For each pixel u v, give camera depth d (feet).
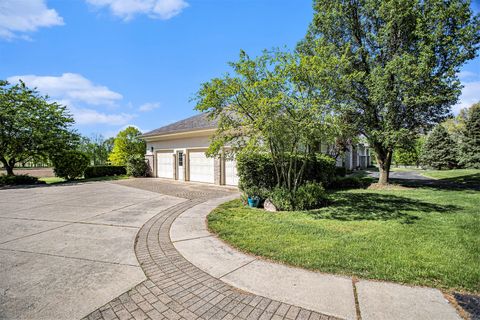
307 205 24.76
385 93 35.17
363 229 17.37
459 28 35.50
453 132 98.68
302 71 20.86
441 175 63.77
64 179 68.80
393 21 36.58
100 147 124.67
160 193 36.88
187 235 17.07
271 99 19.80
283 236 16.03
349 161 87.81
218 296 9.46
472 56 35.06
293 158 28.81
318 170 38.14
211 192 37.60
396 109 37.14
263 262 12.44
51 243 15.58
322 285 10.02
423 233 16.28
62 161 60.49
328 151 49.49
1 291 9.86
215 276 11.04
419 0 35.96
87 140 122.83
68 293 9.71
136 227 19.10
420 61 34.71
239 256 13.29
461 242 14.53
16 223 20.44
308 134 21.75
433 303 8.66
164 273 11.43
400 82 34.88
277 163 28.86
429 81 34.91
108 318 8.23
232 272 11.39
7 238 16.58
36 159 61.00
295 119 21.39
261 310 8.51
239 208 25.29
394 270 11.07
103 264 12.44
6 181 51.44
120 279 10.87
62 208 26.43
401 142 37.29
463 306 8.46
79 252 14.07
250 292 9.67
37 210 25.53
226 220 20.27
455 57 35.55
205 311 8.55
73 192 39.17
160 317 8.27
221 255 13.48
